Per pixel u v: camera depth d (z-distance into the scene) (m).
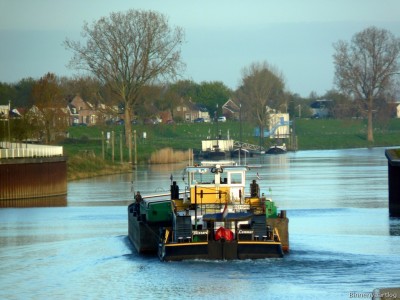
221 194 175.62
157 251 178.38
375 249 180.88
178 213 170.25
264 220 166.00
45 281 158.88
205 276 154.88
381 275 155.62
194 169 180.88
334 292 144.00
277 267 161.00
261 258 163.62
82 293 149.38
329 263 165.12
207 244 162.75
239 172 177.62
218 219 164.75
